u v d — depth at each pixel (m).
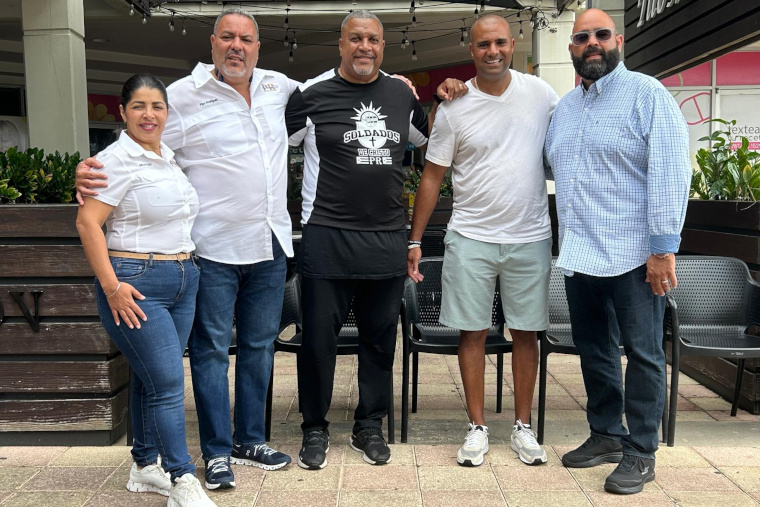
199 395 2.95
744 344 3.51
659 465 3.11
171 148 2.89
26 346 3.32
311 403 3.20
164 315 2.60
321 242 3.04
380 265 3.07
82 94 7.12
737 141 10.47
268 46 11.53
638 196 2.86
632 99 2.85
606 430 3.14
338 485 2.91
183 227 2.66
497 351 3.38
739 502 2.73
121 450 3.31
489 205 3.17
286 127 3.09
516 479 2.96
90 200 2.46
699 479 2.95
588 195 2.93
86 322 3.32
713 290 3.95
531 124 3.16
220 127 2.87
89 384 3.34
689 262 3.99
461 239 3.23
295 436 3.54
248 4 8.09
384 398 3.32
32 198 3.41
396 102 3.11
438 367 4.99
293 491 2.85
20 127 11.41
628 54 6.33
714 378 4.30
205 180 2.88
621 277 2.89
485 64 3.01
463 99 3.17
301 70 12.56
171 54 12.40
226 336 2.99
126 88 2.54
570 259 2.96
